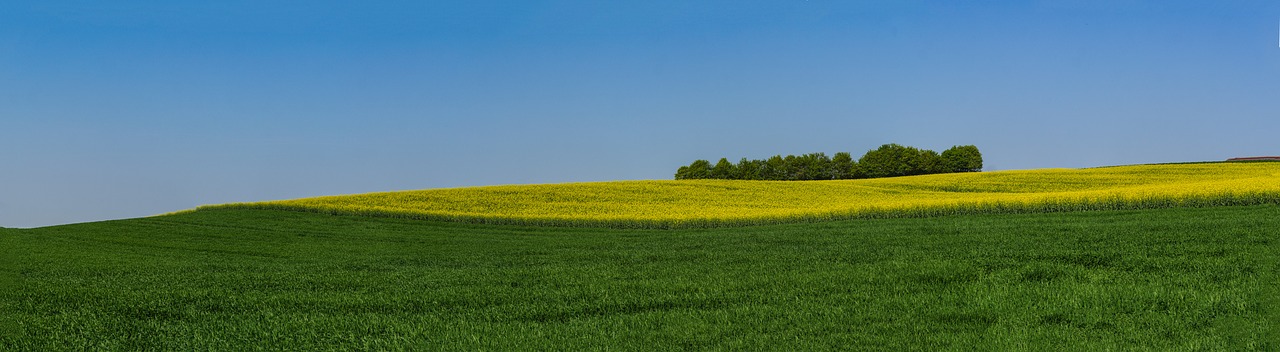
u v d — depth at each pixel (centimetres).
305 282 1628
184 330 1154
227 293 1470
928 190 5300
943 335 1018
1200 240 1739
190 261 2266
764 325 1097
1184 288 1223
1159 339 976
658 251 2123
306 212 3916
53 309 1320
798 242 2236
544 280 1570
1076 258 1537
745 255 1905
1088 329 1032
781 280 1440
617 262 1884
